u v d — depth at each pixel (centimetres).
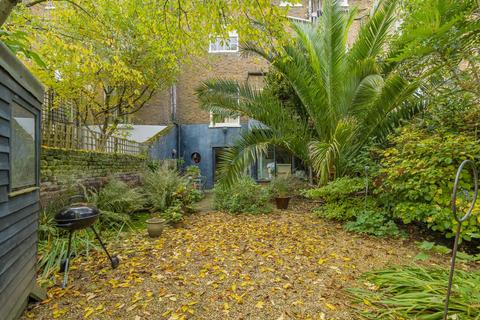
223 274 271
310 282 251
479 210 283
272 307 212
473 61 367
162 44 465
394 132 518
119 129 880
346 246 345
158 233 405
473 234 287
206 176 1106
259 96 594
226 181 527
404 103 527
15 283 191
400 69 462
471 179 321
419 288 217
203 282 256
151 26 428
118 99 835
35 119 234
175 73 870
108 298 229
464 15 320
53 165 406
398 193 382
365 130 531
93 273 279
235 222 489
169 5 395
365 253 320
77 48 418
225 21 358
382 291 227
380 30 517
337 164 520
